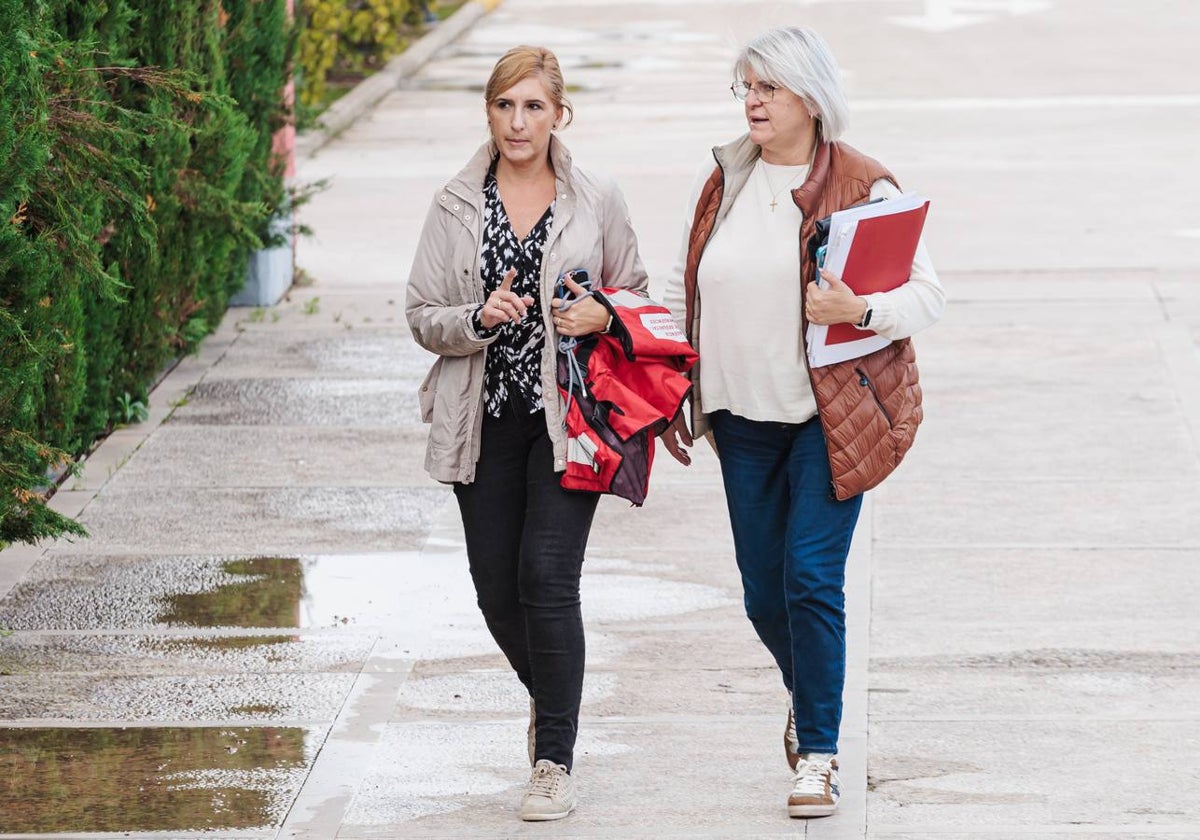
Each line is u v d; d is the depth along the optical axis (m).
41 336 22.22
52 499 28.38
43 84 22.06
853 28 93.94
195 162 34.09
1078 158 57.94
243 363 36.75
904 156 58.78
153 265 32.22
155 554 26.00
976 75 77.38
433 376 18.27
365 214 51.50
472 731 20.16
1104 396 33.31
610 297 17.58
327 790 18.69
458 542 26.58
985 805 18.14
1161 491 28.20
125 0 29.39
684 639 22.77
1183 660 21.83
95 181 23.67
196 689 21.33
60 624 23.39
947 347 36.78
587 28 97.69
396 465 30.28
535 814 17.80
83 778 18.97
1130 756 19.25
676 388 17.53
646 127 65.19
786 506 18.17
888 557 25.53
